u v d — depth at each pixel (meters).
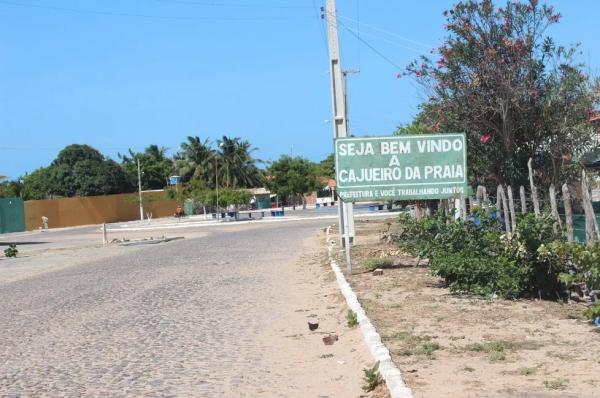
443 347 7.57
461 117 15.66
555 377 6.16
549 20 15.02
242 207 86.00
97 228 61.75
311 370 7.58
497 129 15.48
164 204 86.12
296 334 9.57
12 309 13.09
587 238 9.54
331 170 106.81
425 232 13.99
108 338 9.71
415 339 8.01
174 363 8.06
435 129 16.27
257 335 9.59
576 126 14.83
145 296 13.83
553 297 10.20
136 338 9.62
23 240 45.81
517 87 14.91
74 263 23.91
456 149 13.89
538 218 10.32
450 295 10.94
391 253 17.64
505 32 15.15
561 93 14.82
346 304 11.27
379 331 8.55
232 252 23.86
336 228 33.59
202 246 27.84
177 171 96.75
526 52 14.95
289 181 80.44
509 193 11.67
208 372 7.60
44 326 10.93
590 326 8.16
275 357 8.25
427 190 13.91
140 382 7.24
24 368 8.12
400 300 10.79
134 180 100.44
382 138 13.98
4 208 57.91
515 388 5.91
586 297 9.77
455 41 15.44
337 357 8.10
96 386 7.14
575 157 15.08
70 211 74.50
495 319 8.88
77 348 9.13
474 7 15.18
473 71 15.37
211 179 93.62
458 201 15.08
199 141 95.50
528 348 7.30
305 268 17.84
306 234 32.09
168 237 36.41
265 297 13.16
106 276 18.22
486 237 10.95
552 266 9.88
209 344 9.08
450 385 6.12
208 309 11.95
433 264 11.35
